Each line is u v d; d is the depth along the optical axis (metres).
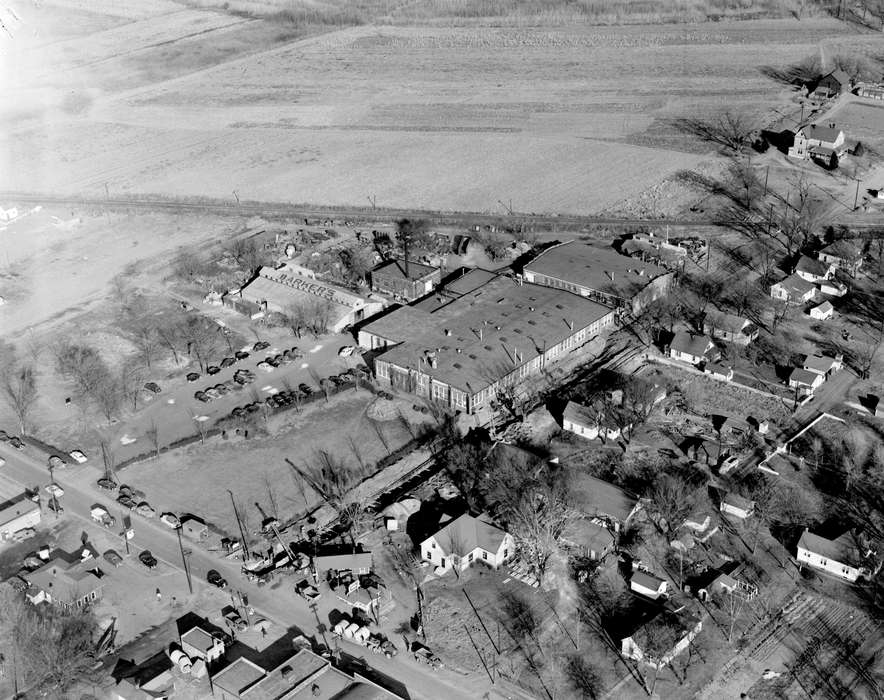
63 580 151.25
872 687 130.88
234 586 151.75
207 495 172.00
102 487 174.38
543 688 132.50
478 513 163.12
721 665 135.12
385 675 135.38
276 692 131.00
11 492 174.00
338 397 197.38
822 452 174.88
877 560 148.62
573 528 158.00
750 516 160.75
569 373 199.50
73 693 135.25
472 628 142.50
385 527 162.50
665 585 146.62
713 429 182.50
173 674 136.75
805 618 142.25
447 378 191.00
